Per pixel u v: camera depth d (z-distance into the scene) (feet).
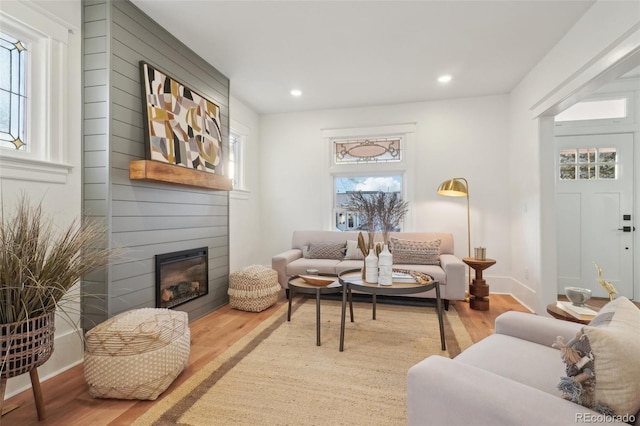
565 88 8.93
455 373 3.03
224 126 11.91
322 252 13.48
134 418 5.20
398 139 14.94
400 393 5.90
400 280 8.19
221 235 11.78
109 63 7.23
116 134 7.39
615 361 2.57
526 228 11.68
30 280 4.80
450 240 13.17
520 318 5.03
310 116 15.80
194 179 9.34
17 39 6.34
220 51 10.09
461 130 14.03
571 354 2.76
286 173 16.07
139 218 8.02
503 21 8.39
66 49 7.00
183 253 9.61
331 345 8.04
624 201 12.57
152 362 5.71
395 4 7.75
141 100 8.10
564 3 7.59
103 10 7.29
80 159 7.30
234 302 10.98
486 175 13.74
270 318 10.19
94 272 7.23
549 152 10.52
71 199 7.09
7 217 5.89
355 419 5.16
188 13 8.19
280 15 8.25
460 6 7.82
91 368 5.67
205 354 7.57
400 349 7.79
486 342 4.73
